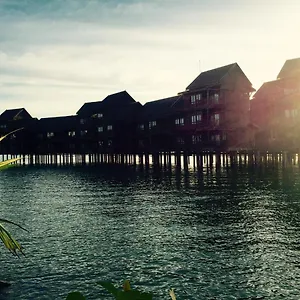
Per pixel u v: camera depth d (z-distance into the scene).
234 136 62.28
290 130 64.00
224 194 38.06
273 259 17.72
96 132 90.50
